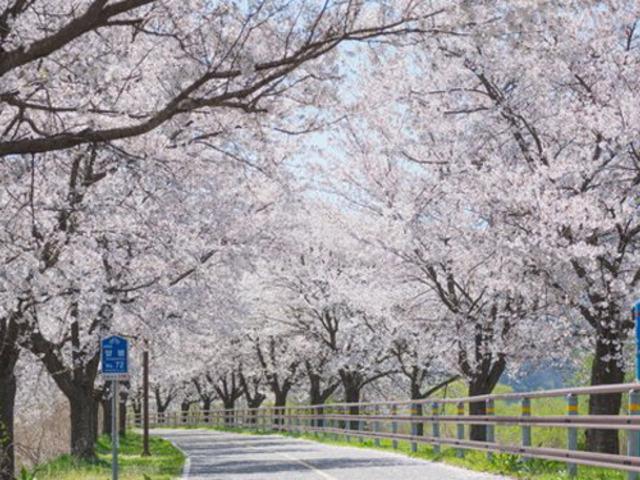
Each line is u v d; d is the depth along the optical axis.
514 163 24.91
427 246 26.64
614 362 21.81
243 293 43.53
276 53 13.41
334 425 40.47
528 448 17.19
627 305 20.98
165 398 101.38
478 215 24.92
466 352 27.64
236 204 26.11
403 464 21.69
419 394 39.41
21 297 19.05
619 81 21.77
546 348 26.25
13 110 16.34
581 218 20.62
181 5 13.40
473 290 28.81
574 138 23.38
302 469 21.25
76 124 15.31
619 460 13.29
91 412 28.06
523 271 23.34
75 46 14.23
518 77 22.95
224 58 11.74
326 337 49.25
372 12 11.89
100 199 20.91
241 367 68.19
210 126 17.28
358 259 31.91
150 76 14.98
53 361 25.47
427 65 24.33
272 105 13.12
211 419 74.69
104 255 22.58
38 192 18.95
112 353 15.51
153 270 25.20
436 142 26.50
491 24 11.52
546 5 11.37
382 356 40.72
